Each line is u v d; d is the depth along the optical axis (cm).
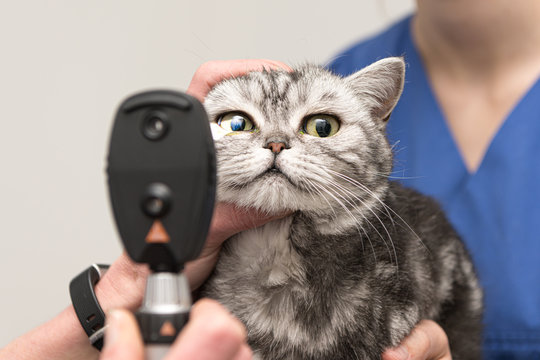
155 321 46
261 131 104
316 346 98
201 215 45
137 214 46
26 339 97
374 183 112
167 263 46
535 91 152
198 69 119
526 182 149
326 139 106
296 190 100
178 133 45
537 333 145
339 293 99
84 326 90
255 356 98
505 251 149
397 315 99
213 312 48
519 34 158
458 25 158
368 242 105
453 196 158
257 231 103
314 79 113
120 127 46
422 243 117
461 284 134
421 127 165
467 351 134
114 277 95
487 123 164
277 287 100
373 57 178
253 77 112
